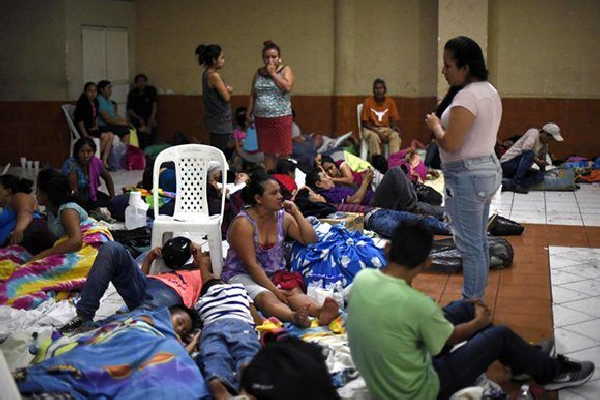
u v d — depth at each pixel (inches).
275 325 181.0
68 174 309.4
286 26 513.7
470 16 468.1
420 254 140.7
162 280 201.6
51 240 235.6
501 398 155.6
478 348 152.0
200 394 145.9
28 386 140.6
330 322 185.6
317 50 511.2
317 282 214.1
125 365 146.8
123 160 474.6
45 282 217.8
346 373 160.6
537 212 346.0
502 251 255.0
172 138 536.1
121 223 304.7
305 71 515.2
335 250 216.7
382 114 453.1
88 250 225.1
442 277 246.5
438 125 187.8
